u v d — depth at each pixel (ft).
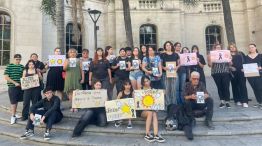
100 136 22.56
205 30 70.33
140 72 25.66
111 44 66.18
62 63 27.99
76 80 26.86
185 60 27.04
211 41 70.49
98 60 26.35
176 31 67.26
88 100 23.22
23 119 26.84
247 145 19.63
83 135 22.89
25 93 26.25
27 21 52.95
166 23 67.36
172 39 67.15
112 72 27.68
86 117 22.77
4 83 50.21
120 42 65.26
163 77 25.58
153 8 67.31
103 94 23.45
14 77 26.55
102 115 23.65
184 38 68.85
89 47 63.77
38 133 23.95
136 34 66.54
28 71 26.25
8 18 52.13
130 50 26.89
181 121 22.15
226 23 39.04
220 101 30.12
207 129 22.24
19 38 51.98
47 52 57.21
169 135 21.85
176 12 67.46
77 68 27.14
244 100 28.27
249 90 40.55
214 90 40.75
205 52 69.51
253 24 67.41
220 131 21.66
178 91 25.68
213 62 28.22
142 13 67.05
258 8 65.72
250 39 67.41
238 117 23.93
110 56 28.68
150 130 22.36
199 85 23.61
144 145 20.10
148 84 22.53
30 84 25.80
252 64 27.37
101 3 66.64
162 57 25.88
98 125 23.68
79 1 46.62
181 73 26.40
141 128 22.89
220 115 24.70
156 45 67.72
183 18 69.10
